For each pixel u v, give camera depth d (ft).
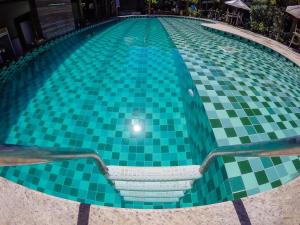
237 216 6.07
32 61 29.48
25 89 22.47
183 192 12.33
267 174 13.16
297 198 6.45
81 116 18.80
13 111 19.54
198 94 19.79
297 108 19.22
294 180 7.01
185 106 19.97
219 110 17.79
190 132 17.75
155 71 25.20
